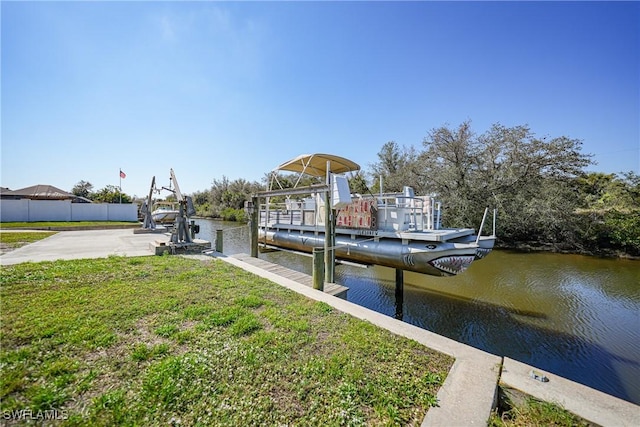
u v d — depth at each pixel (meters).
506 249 15.09
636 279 9.24
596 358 4.84
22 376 2.11
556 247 14.10
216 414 1.83
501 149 15.66
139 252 8.07
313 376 2.31
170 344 2.75
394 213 7.41
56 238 11.56
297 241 10.09
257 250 9.56
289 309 3.88
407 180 19.19
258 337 2.95
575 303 7.25
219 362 2.45
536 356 4.95
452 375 2.40
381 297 7.93
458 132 16.58
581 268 10.76
